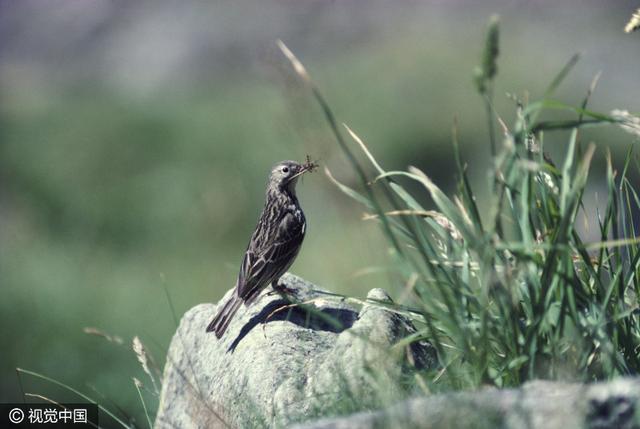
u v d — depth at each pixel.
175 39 38.12
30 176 23.77
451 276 5.69
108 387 14.24
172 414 7.23
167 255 20.25
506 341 5.24
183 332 7.91
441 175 22.38
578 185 5.06
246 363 6.62
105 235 21.39
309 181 17.86
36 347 16.17
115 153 24.67
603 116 5.05
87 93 36.06
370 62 28.94
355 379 5.47
